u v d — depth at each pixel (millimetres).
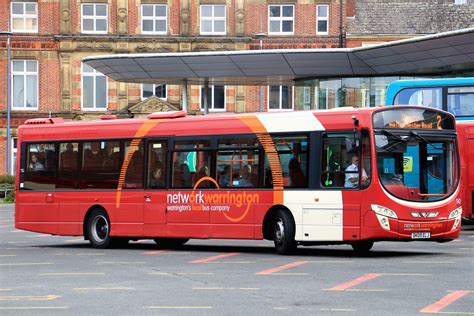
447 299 16875
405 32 78250
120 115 78125
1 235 38812
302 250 28859
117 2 78375
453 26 78688
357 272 21469
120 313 15664
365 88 53938
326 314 15352
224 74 56062
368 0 80625
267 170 27281
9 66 74375
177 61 55500
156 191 29625
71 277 21281
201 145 28766
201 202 28562
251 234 27500
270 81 58750
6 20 78438
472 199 37500
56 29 78500
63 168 31984
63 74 78312
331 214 26062
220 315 15328
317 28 78500
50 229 32156
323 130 26359
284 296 17562
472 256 25609
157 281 20234
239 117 28109
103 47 78188
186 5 78250
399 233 25375
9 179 74062
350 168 25859
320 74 54781
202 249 29922
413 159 25891
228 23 78250
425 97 39406
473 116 38688
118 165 30656
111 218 30609
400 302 16609
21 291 18812
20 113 78250
